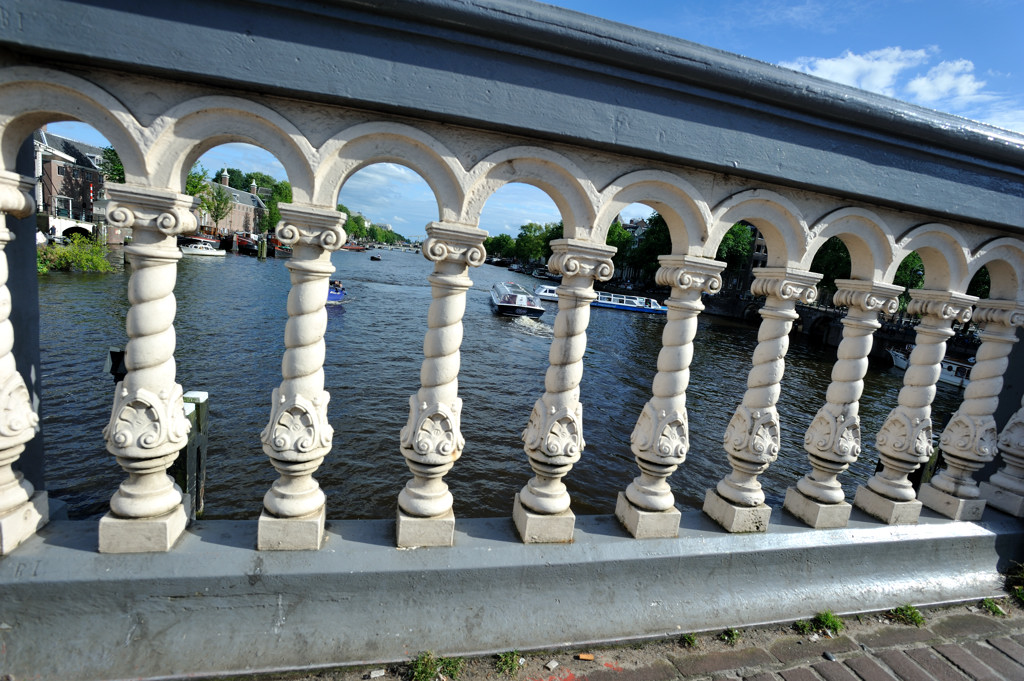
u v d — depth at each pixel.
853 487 11.88
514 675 2.35
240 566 2.25
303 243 2.14
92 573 2.14
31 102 1.94
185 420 2.24
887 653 2.77
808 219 2.82
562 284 2.53
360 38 2.03
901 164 2.84
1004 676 2.71
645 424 2.76
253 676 2.20
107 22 1.84
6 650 2.09
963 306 3.17
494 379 18.34
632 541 2.72
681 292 2.65
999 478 3.75
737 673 2.53
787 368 26.36
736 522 2.90
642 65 2.28
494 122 2.19
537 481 2.68
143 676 2.14
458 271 2.36
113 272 29.86
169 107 2.01
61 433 10.27
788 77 2.44
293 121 2.11
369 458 10.82
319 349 2.27
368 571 2.34
